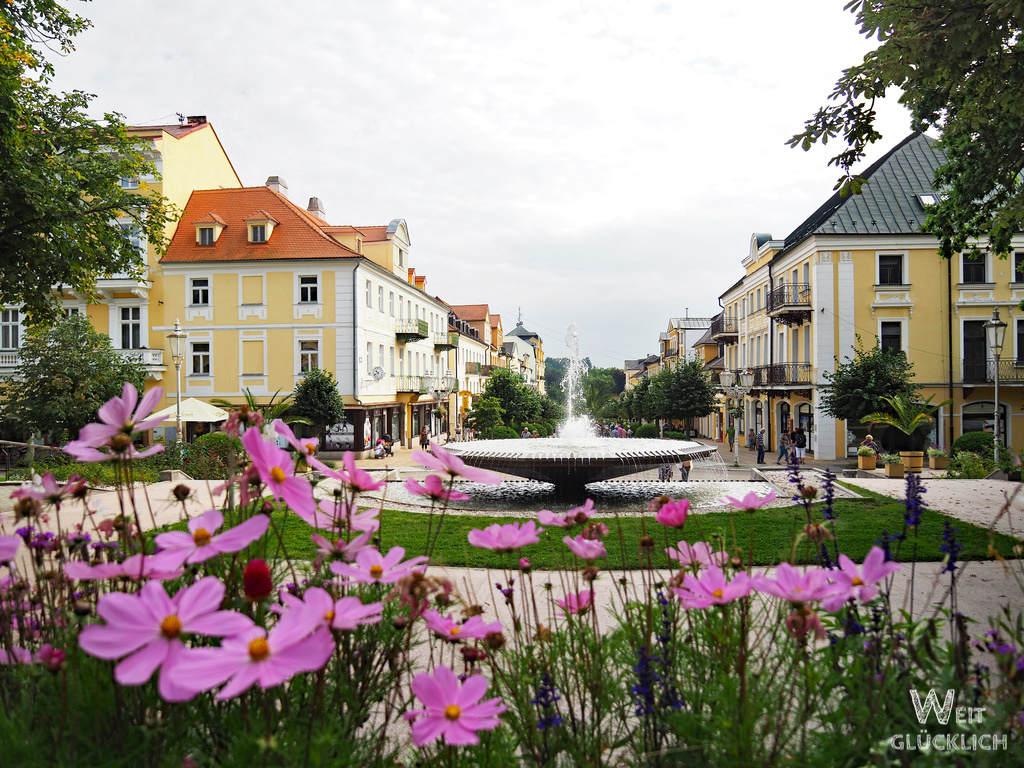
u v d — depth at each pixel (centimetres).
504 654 199
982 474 1523
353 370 2800
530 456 1102
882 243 2609
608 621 393
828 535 161
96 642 97
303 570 193
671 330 6931
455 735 120
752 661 181
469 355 5891
